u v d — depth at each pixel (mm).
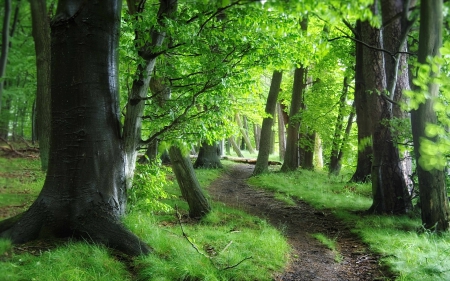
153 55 5496
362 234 7176
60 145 4824
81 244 4430
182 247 4953
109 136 5082
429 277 4586
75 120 4805
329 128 16719
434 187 6695
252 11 5617
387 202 8820
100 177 4914
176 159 8000
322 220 8898
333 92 16500
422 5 4809
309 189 12680
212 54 5840
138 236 5074
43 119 8023
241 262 4785
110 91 5078
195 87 6055
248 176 17719
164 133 6293
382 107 8812
